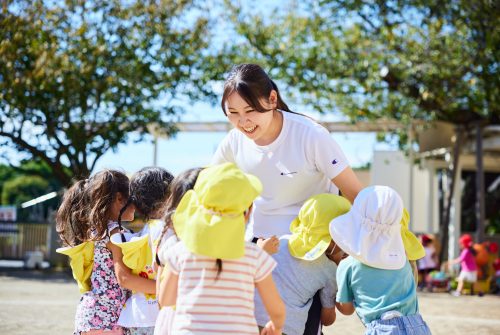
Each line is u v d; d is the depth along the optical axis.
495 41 12.72
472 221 21.91
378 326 3.39
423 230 22.67
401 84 15.80
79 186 4.03
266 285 3.11
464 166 21.12
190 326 2.96
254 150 3.72
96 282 3.87
